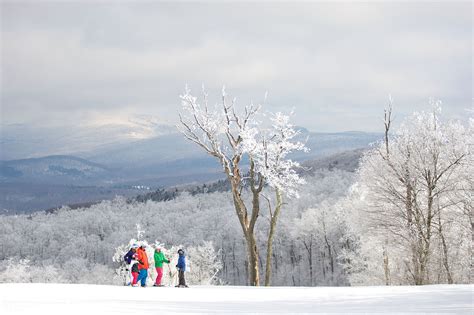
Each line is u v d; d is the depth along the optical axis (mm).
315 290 16562
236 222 113500
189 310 9820
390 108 33344
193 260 70438
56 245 143625
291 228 98625
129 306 10453
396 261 36875
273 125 27922
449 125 32438
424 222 31344
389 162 32125
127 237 130500
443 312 8562
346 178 139250
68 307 9930
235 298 13812
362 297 13062
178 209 171875
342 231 83625
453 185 31266
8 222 176250
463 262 31906
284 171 28422
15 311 9094
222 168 28500
